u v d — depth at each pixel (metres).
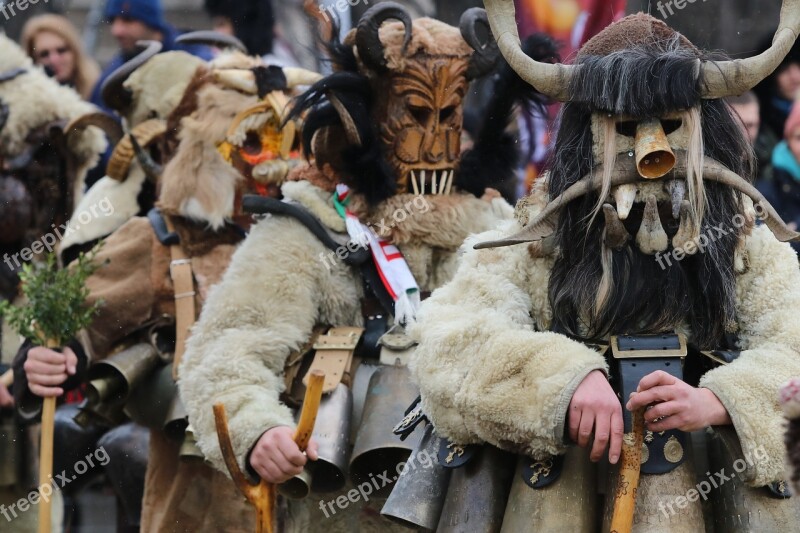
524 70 11.32
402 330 14.34
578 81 11.06
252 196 14.52
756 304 11.46
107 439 19.55
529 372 10.90
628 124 11.05
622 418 10.63
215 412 12.22
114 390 16.58
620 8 21.12
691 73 10.84
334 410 13.92
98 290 17.05
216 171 17.00
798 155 20.58
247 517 16.80
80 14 28.66
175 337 16.95
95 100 23.73
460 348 11.29
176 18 29.39
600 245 11.23
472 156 15.29
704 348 11.34
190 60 18.08
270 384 13.66
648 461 10.90
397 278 14.43
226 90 17.19
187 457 15.84
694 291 11.26
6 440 18.62
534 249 11.57
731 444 10.82
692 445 11.43
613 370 11.23
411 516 11.87
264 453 12.62
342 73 14.77
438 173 14.93
